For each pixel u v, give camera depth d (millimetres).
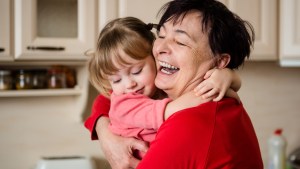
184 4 1041
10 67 2270
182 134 915
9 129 2395
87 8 1987
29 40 1921
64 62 2057
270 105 2828
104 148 1189
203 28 1015
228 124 954
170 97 1104
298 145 2873
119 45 1142
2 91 2127
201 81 1043
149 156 936
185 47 1022
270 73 2818
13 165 2406
